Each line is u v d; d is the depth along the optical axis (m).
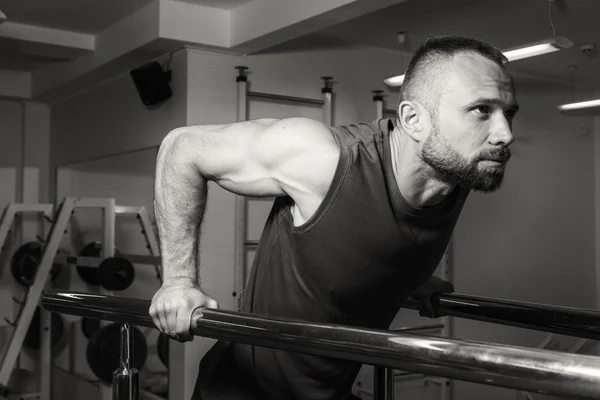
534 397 4.14
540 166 5.99
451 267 5.23
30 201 6.09
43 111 6.20
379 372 0.86
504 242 5.64
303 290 1.23
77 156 5.66
